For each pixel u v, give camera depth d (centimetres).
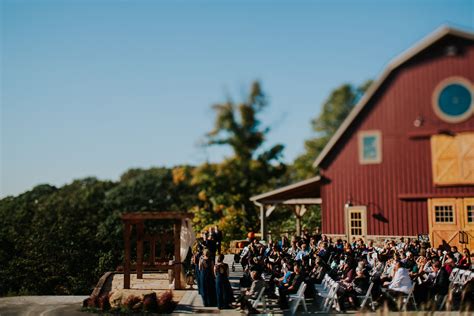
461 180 2309
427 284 1425
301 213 3059
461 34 2314
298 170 5666
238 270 2227
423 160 2389
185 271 1920
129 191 5019
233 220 3406
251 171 4828
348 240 2488
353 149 2523
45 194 4953
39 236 3394
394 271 1526
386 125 2469
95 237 3562
